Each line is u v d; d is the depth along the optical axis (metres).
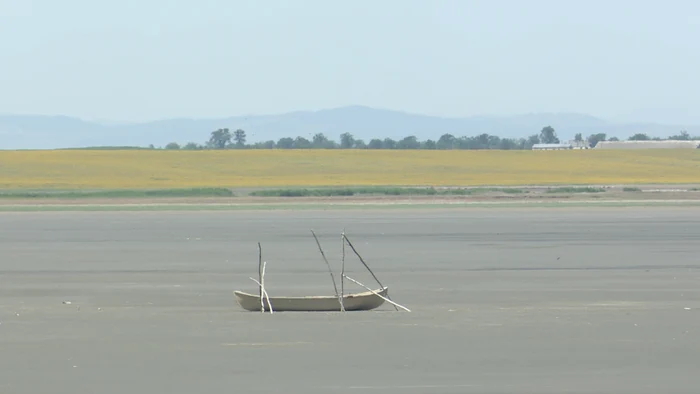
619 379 69.75
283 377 70.38
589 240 177.62
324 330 87.69
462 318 94.12
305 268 136.38
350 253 155.50
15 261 145.25
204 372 71.88
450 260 145.50
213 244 171.00
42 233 195.75
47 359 76.12
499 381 69.31
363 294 99.56
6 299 107.56
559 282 120.81
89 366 73.81
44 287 117.25
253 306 99.00
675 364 74.12
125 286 118.00
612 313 97.06
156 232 197.50
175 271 133.12
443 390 66.94
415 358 76.25
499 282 121.00
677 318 93.94
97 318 94.56
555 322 91.75
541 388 67.50
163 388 67.56
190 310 99.56
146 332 87.06
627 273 129.75
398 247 164.88
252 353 78.12
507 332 86.69
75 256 152.12
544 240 177.62
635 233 192.50
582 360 75.44
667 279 123.50
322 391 66.69
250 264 141.12
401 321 92.38
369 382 69.00
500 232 195.12
